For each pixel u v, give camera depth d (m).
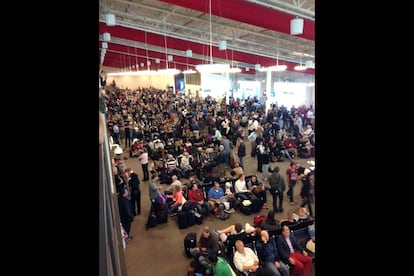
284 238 4.27
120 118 14.05
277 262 3.95
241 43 12.65
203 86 23.89
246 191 6.57
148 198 6.99
